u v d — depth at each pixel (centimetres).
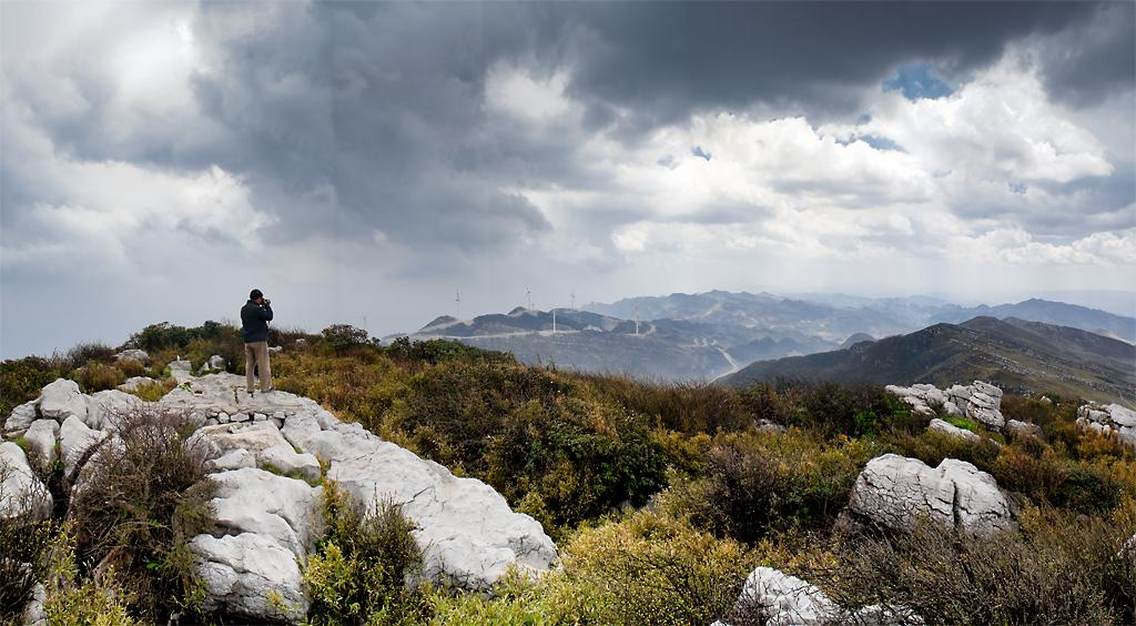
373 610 582
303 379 1542
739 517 900
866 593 504
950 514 835
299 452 902
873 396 1527
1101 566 520
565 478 1066
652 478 1114
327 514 724
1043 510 907
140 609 524
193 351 1823
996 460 1080
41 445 717
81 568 537
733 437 1235
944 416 1511
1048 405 1659
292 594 563
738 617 555
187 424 852
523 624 564
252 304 1279
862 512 901
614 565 670
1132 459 1241
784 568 652
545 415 1221
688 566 646
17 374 1230
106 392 1058
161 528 586
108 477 596
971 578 498
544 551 784
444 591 624
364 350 2017
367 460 880
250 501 648
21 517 509
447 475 909
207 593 552
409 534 667
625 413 1355
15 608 462
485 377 1480
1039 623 443
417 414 1292
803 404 1523
